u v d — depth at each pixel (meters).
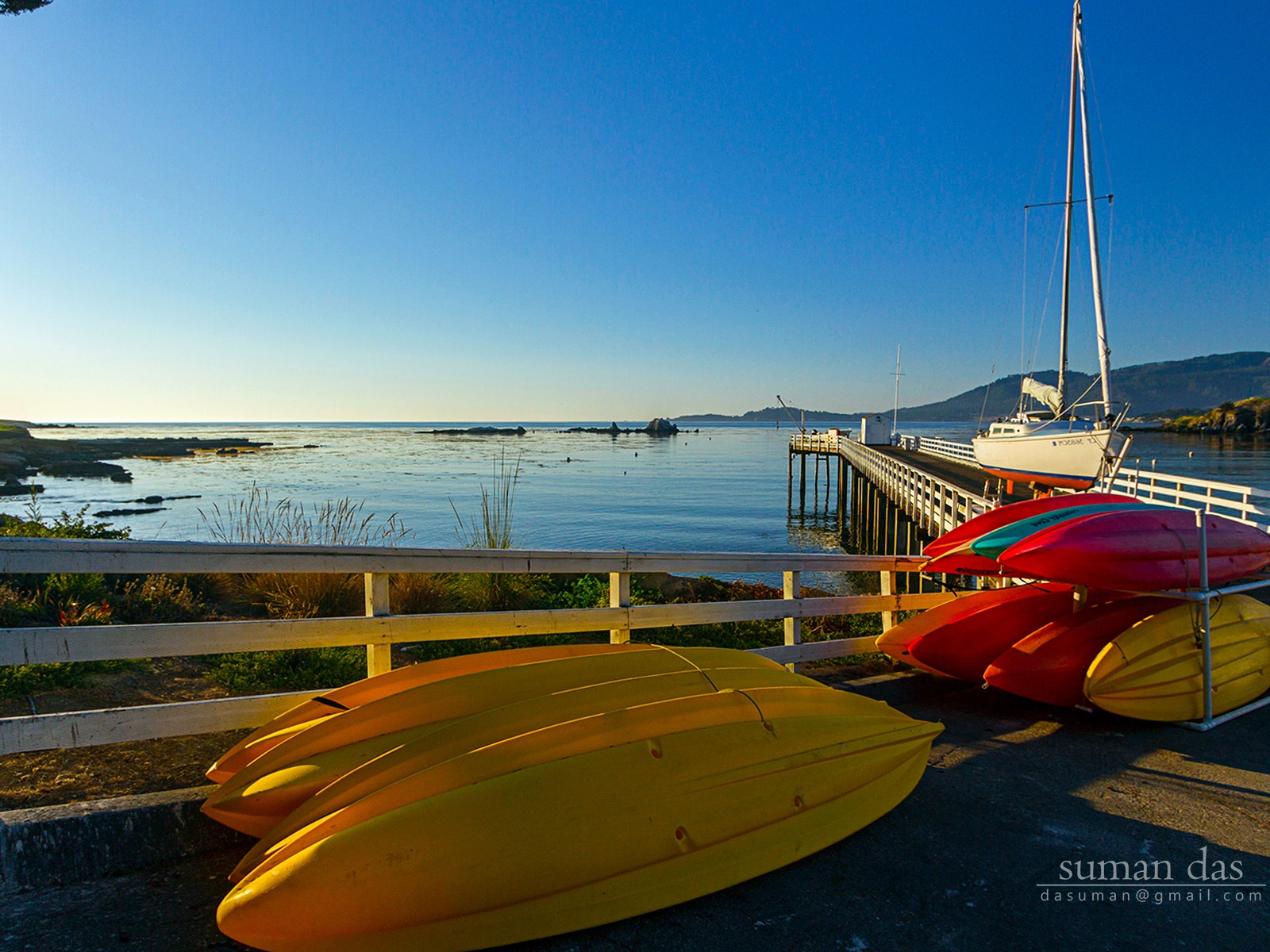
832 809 2.79
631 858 2.31
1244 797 3.28
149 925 2.21
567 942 2.20
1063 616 4.48
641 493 44.47
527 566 3.66
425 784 2.21
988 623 4.60
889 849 2.78
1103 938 2.27
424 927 2.05
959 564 5.00
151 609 5.62
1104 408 19.09
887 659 5.25
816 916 2.35
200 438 127.06
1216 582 4.51
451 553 3.43
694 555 4.28
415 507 32.66
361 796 2.25
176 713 2.81
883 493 27.30
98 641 2.66
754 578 19.11
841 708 3.16
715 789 2.53
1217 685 4.27
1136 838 2.89
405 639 3.35
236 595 6.53
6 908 2.26
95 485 40.25
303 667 4.59
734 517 35.75
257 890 1.92
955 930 2.29
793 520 35.78
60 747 2.59
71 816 2.46
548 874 2.18
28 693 3.89
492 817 2.16
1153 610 4.35
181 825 2.62
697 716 2.71
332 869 1.97
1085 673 4.06
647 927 2.28
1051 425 22.52
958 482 23.42
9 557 2.50
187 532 21.30
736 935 2.25
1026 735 4.03
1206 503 11.74
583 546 25.28
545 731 2.45
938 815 3.06
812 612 4.81
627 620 4.04
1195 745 3.90
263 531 7.39
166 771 3.01
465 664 3.14
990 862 2.70
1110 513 4.30
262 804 2.35
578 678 2.96
